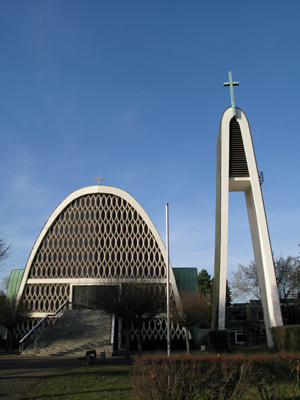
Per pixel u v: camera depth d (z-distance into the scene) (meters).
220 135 25.56
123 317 24.44
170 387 8.85
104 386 13.52
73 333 32.19
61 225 42.19
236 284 42.06
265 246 23.09
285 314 38.50
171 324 39.03
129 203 41.88
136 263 39.94
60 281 40.16
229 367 9.49
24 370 18.41
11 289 45.41
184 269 45.09
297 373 9.77
